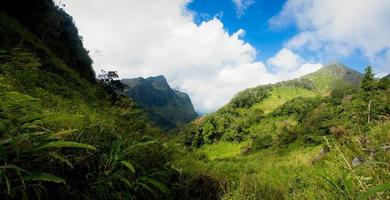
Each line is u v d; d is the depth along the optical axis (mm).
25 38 27391
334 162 3059
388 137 2629
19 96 2770
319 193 2898
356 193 2127
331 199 2557
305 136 65625
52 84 12039
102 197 2912
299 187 4359
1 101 2631
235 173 7219
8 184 1906
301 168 7160
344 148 2646
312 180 3488
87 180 2943
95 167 3217
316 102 132875
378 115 2643
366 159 2479
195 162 7180
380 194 1885
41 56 24812
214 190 4688
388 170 2242
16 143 2234
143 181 3498
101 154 3367
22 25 36969
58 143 2346
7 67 5648
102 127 4184
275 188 5039
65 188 2666
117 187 3164
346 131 2727
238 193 4301
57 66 24906
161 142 6027
